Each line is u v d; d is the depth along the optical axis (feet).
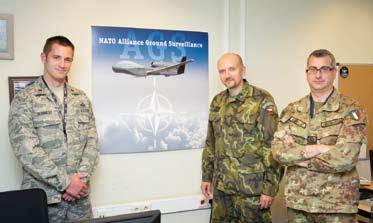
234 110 8.46
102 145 8.80
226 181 8.47
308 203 6.93
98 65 8.71
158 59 9.29
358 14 11.59
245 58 10.19
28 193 5.01
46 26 8.27
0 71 7.98
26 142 6.53
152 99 9.26
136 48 9.05
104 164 8.88
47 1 8.26
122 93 8.96
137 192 9.20
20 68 8.10
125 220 3.50
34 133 6.72
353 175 6.93
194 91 9.70
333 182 6.82
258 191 8.11
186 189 9.73
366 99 11.57
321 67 7.07
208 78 9.88
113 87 8.87
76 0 8.50
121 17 8.92
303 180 7.06
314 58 7.16
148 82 9.20
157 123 9.33
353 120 6.79
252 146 8.21
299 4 10.86
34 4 8.16
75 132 7.14
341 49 11.41
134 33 9.03
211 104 9.17
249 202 8.17
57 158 6.83
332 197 6.79
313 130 7.20
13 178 8.11
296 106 7.67
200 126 9.80
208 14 9.84
